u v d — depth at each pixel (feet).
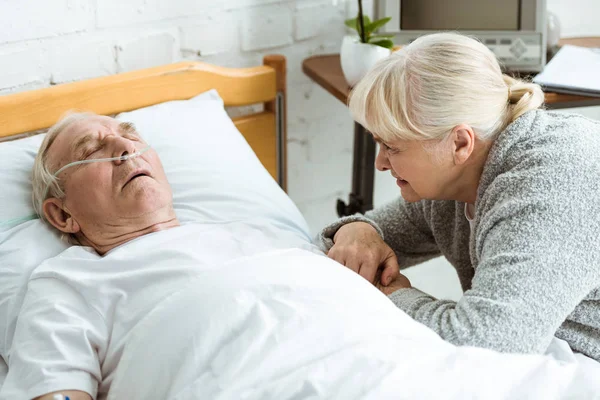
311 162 7.09
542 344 3.64
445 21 6.23
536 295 3.57
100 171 4.34
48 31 5.32
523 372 3.41
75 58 5.50
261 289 3.75
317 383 3.30
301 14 6.48
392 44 5.73
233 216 4.84
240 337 3.55
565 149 3.76
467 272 4.71
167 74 5.45
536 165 3.76
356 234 4.65
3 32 5.14
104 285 3.97
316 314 3.61
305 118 6.88
